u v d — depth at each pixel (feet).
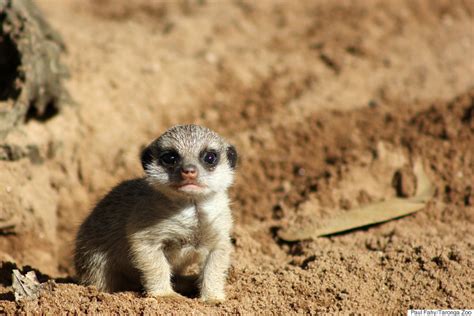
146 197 24.31
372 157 35.04
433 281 24.02
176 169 24.07
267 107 43.47
